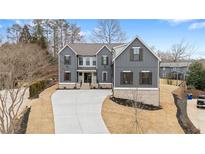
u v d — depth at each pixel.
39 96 21.72
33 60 16.11
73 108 17.33
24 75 14.32
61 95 22.78
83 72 29.39
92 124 13.88
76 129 12.93
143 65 20.36
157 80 20.19
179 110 18.55
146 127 14.59
